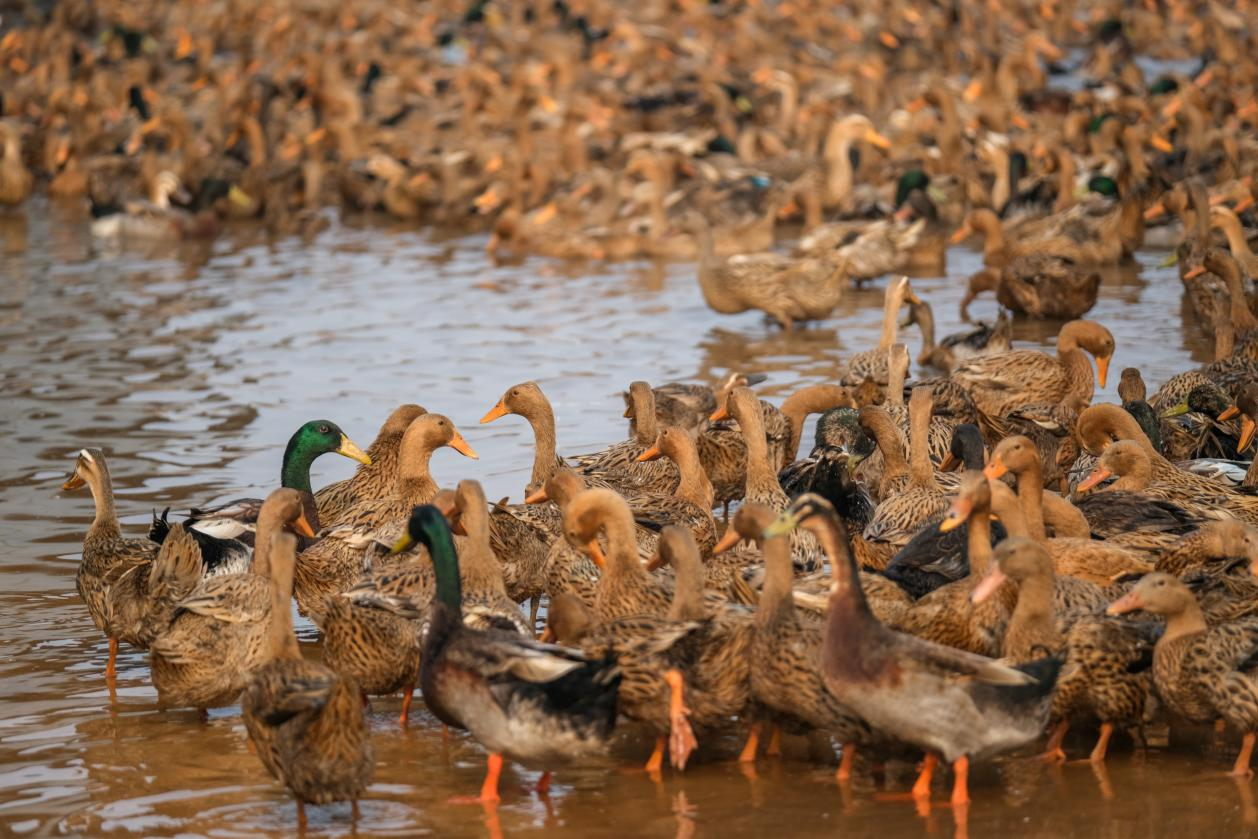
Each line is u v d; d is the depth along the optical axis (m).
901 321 26.33
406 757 11.84
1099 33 60.16
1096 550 13.14
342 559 13.89
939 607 12.07
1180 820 10.52
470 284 30.47
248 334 25.77
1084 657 11.26
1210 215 26.14
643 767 11.61
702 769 11.56
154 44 61.16
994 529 13.53
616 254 33.94
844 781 11.26
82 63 54.62
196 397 21.80
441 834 10.53
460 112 50.16
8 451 19.33
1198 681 11.05
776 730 11.81
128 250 34.62
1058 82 56.41
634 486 16.55
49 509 17.22
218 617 12.11
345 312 27.58
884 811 10.73
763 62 55.50
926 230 30.58
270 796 11.16
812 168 40.22
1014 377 19.92
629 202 38.47
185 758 11.78
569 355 24.14
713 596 12.26
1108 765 11.47
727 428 17.67
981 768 11.45
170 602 12.75
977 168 38.34
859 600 10.62
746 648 11.53
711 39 63.91
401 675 12.20
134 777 11.45
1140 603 11.20
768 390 21.59
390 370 23.23
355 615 12.09
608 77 57.75
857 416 17.05
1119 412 16.03
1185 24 63.78
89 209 40.59
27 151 44.38
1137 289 27.73
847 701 10.55
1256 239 28.05
